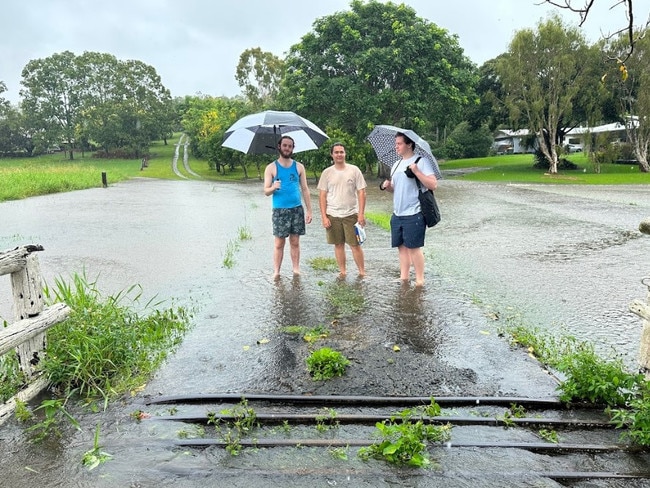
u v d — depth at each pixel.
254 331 4.80
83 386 3.64
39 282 3.63
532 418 3.23
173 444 2.94
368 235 10.61
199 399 3.48
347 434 3.07
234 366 4.01
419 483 2.57
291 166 6.52
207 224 12.63
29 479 2.63
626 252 8.58
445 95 30.45
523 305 5.61
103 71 73.19
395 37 30.39
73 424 3.18
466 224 12.14
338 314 5.26
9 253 3.36
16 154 75.25
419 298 5.82
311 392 3.56
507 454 2.84
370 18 31.22
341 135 29.81
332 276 6.92
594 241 9.66
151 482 2.58
